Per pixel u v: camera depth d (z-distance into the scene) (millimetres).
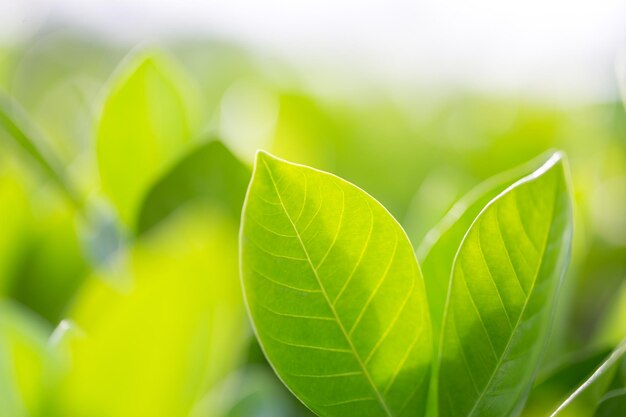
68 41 1605
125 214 499
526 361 309
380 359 309
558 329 437
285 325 305
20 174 517
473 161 785
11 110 437
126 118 499
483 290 307
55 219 509
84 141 797
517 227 306
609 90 757
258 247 301
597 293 599
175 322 362
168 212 454
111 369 359
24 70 1382
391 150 847
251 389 394
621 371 324
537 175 307
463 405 308
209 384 376
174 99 511
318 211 302
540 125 789
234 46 1565
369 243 305
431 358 311
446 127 913
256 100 730
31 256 503
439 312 368
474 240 306
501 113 924
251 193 299
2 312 385
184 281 365
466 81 1174
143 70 502
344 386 309
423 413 311
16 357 372
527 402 354
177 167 450
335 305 306
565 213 310
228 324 395
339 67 1236
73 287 503
